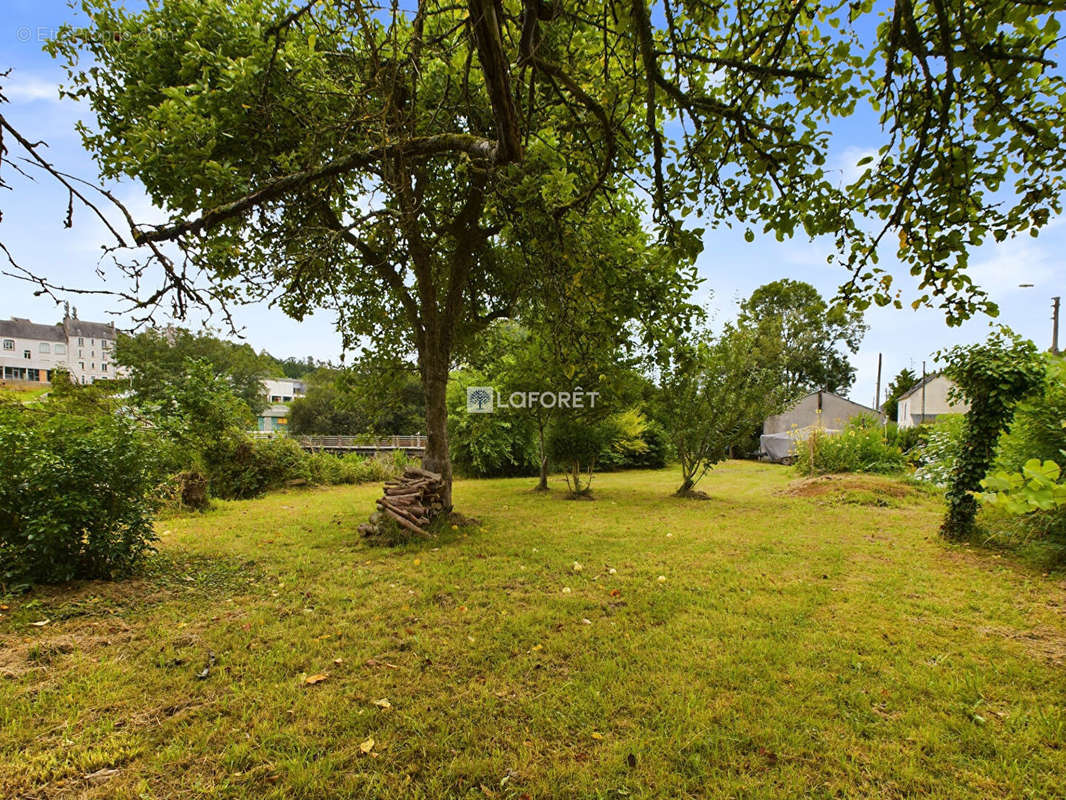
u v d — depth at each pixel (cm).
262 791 214
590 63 330
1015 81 177
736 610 420
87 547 458
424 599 445
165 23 561
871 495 1027
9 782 214
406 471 780
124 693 286
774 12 232
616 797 214
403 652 342
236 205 247
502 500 1142
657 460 2114
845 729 259
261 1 544
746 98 243
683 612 418
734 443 1192
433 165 663
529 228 326
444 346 780
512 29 307
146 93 550
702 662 327
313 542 667
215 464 1152
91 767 226
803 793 215
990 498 139
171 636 361
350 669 318
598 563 569
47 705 272
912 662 330
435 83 502
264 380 4069
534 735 253
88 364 5053
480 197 679
